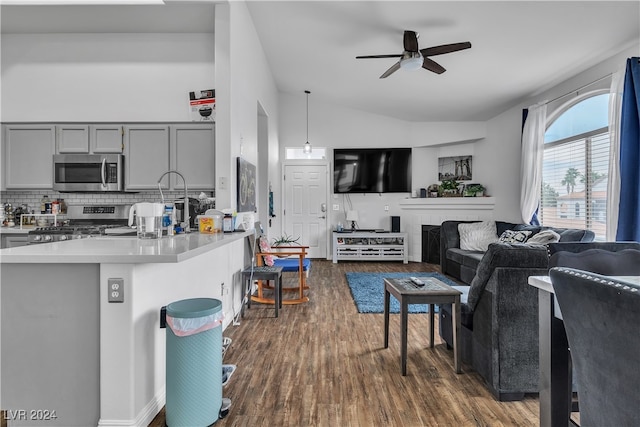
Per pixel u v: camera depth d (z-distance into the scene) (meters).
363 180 6.93
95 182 3.62
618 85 3.54
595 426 0.88
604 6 3.04
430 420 1.75
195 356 1.65
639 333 0.70
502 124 6.12
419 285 2.40
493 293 1.96
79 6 3.14
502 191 6.12
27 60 3.63
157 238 2.28
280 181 7.06
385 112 6.74
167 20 3.38
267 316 3.43
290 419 1.76
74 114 3.61
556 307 1.36
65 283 1.59
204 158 3.61
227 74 3.19
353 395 1.99
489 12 3.32
